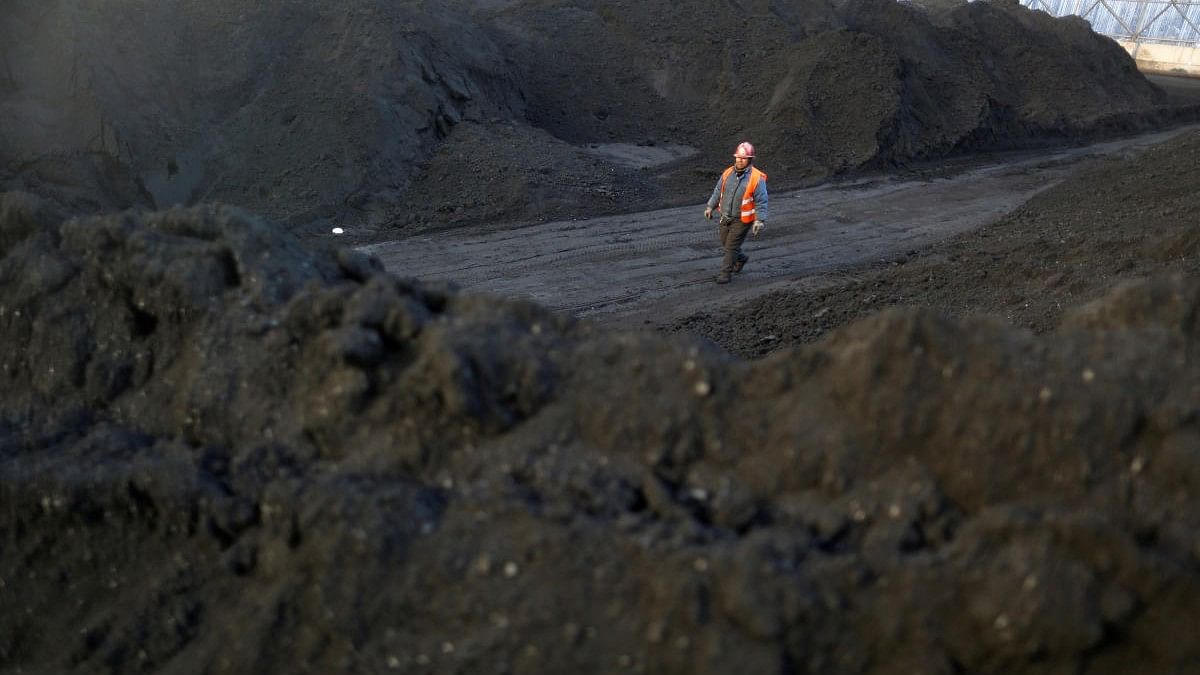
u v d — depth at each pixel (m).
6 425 3.46
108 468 3.08
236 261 3.54
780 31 17.64
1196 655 2.19
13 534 3.17
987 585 2.30
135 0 11.20
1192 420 2.46
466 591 2.53
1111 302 2.98
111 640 2.86
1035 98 19.95
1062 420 2.54
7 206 3.91
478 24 16.19
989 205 13.52
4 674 3.01
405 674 2.49
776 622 2.29
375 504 2.68
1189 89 28.25
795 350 2.94
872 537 2.51
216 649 2.70
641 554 2.46
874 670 2.31
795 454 2.73
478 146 12.66
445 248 10.47
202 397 3.25
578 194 12.21
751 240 11.27
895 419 2.69
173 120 11.06
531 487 2.74
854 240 11.44
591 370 3.00
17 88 10.45
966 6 21.91
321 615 2.62
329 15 12.65
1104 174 13.44
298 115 11.70
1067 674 2.26
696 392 2.88
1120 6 35.44
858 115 15.49
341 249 3.92
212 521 2.89
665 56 16.98
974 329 2.77
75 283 3.65
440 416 2.95
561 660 2.39
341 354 2.98
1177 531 2.37
